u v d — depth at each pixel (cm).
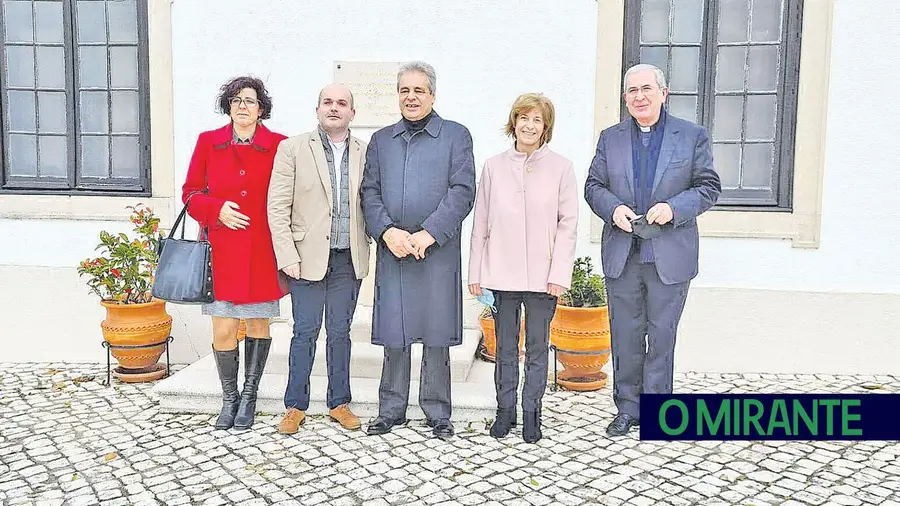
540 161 377
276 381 449
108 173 565
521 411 432
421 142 379
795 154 511
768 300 521
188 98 541
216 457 368
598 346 475
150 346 499
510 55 526
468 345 491
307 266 388
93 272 489
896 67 498
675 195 379
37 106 563
